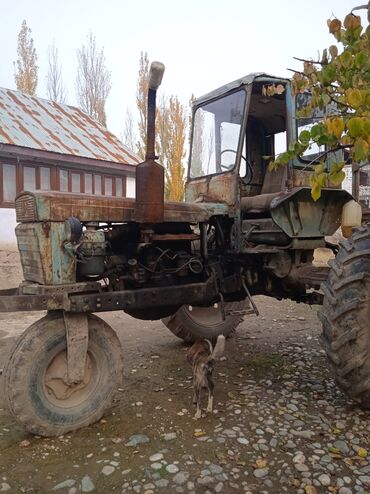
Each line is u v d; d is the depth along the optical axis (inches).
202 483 84.5
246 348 177.8
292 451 95.9
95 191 473.1
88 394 111.9
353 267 108.6
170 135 768.9
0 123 438.9
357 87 70.4
